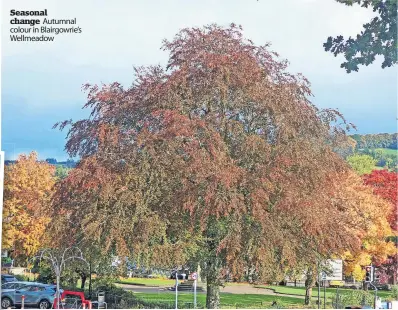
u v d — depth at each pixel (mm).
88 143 23750
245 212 20250
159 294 30547
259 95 21719
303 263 21828
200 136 21656
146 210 21172
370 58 15539
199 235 21750
